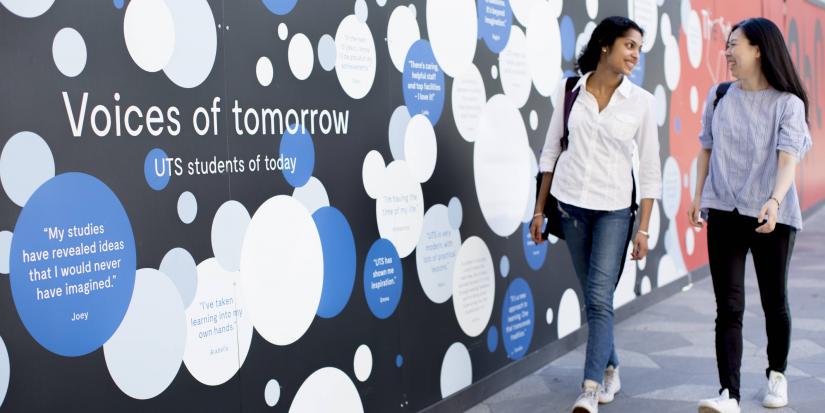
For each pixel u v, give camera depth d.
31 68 2.32
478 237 4.38
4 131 2.26
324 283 3.36
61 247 2.39
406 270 3.84
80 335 2.45
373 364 3.64
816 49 13.02
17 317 2.29
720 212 3.89
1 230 2.26
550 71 5.09
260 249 3.06
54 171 2.38
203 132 2.83
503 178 4.61
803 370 4.70
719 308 3.88
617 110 3.91
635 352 5.23
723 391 3.79
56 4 2.38
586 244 4.10
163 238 2.70
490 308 4.48
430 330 4.00
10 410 2.28
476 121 4.36
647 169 4.01
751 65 3.79
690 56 7.45
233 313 2.96
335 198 3.41
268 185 3.09
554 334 5.15
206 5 2.83
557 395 4.43
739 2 8.97
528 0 4.85
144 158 2.63
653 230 6.70
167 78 2.70
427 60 3.97
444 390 4.10
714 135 3.92
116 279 2.55
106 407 2.53
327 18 3.36
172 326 2.73
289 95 3.18
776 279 3.91
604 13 5.78
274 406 3.14
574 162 3.99
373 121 3.62
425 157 3.96
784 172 3.68
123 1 2.56
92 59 2.47
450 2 4.14
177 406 2.76
